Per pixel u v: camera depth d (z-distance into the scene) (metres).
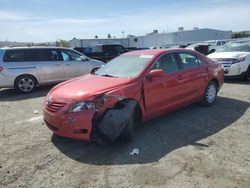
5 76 9.59
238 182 3.49
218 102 7.47
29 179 3.73
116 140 4.85
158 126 5.63
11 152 4.59
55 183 3.62
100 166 4.03
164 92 5.52
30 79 10.07
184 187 3.40
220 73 7.26
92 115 4.42
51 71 10.49
